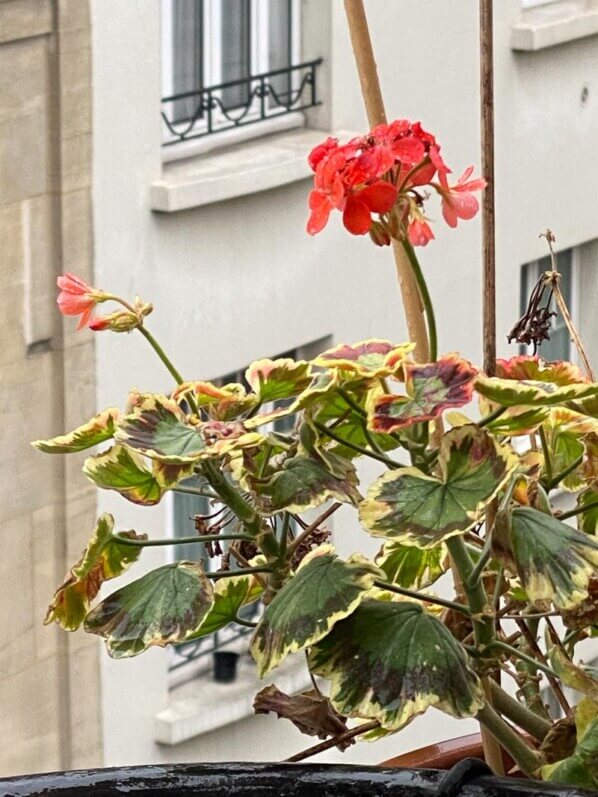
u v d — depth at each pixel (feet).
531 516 3.18
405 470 3.15
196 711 19.03
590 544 3.10
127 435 3.28
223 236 18.40
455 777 2.65
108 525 3.37
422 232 3.34
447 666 3.10
